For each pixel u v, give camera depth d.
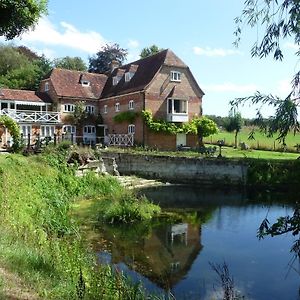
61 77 42.75
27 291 5.53
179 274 9.34
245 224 14.62
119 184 22.14
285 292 8.32
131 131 37.97
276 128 3.88
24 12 11.45
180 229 13.82
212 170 26.67
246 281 8.95
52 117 38.91
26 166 15.63
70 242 10.78
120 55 66.81
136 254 10.77
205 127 38.34
